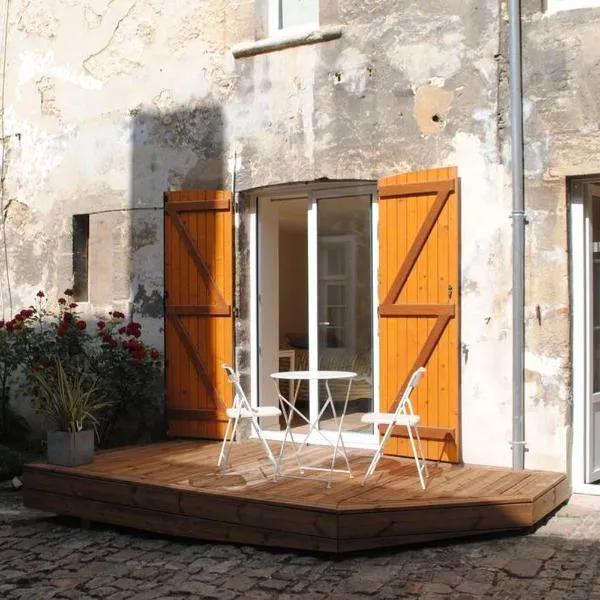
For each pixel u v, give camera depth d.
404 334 6.36
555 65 5.86
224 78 7.31
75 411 6.03
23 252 8.53
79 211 8.12
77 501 5.75
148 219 7.70
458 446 6.10
